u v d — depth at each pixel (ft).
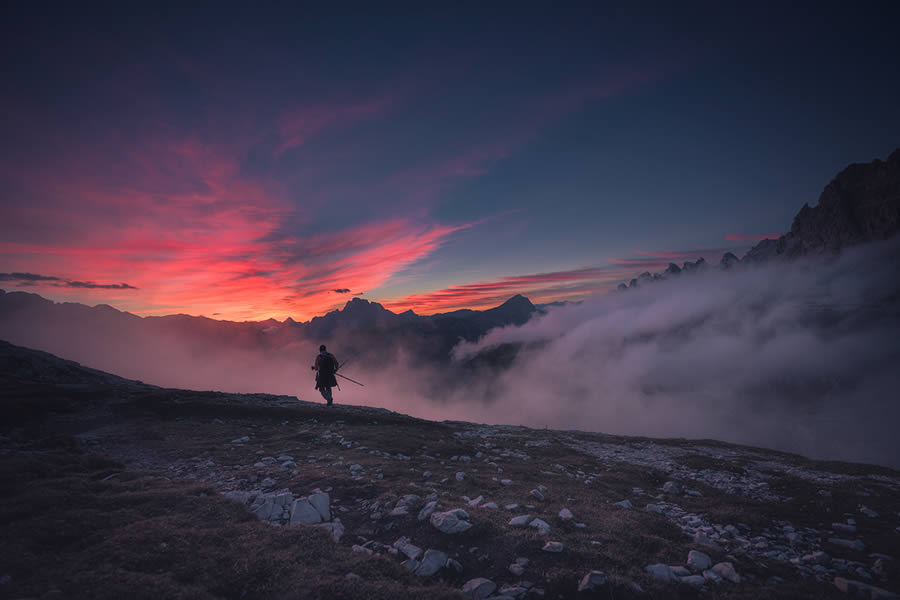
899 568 23.25
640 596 18.74
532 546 22.74
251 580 18.03
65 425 54.19
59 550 19.65
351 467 39.58
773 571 23.09
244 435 55.47
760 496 41.39
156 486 30.83
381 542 23.67
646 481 47.88
